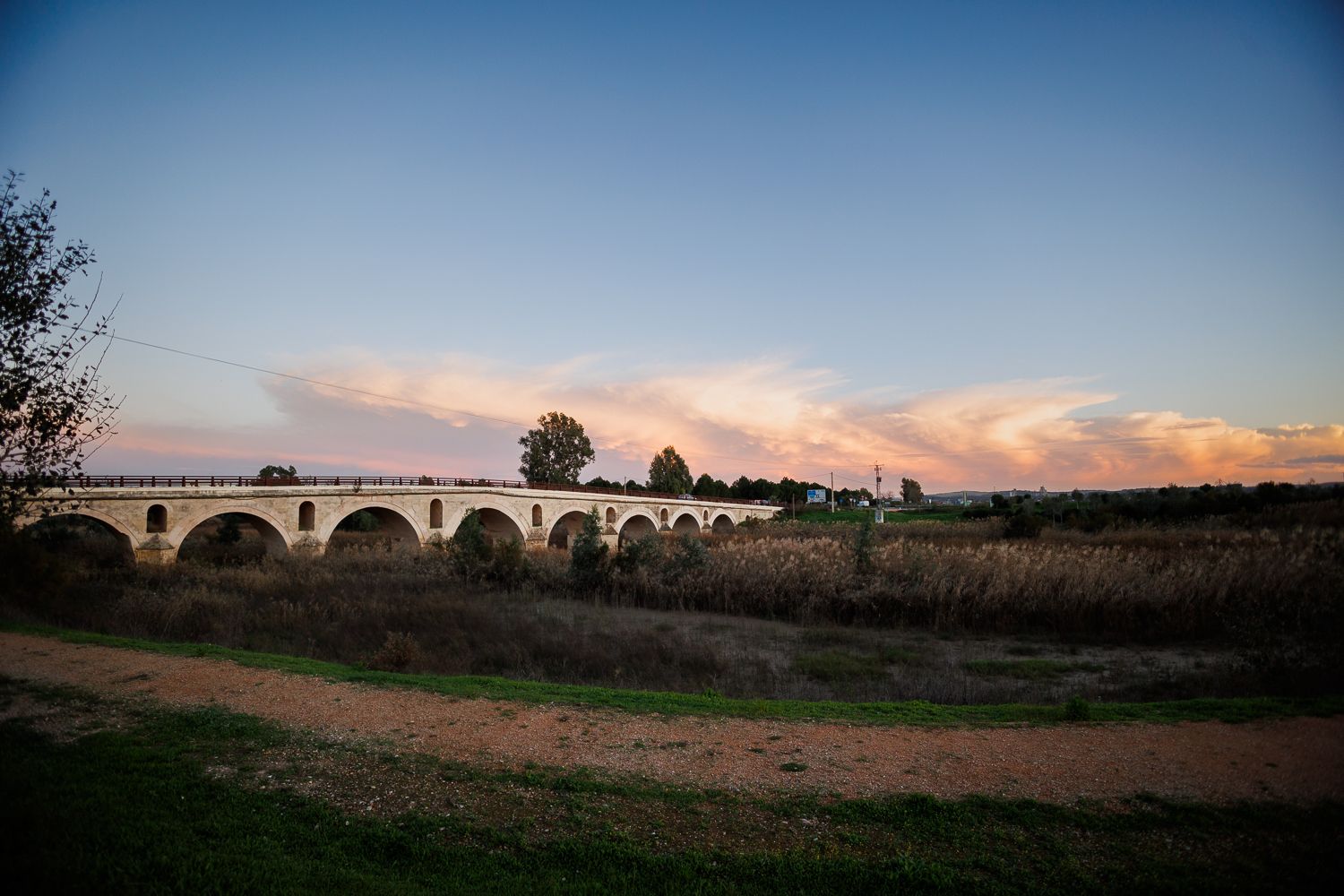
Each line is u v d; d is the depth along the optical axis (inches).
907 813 322.0
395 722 443.8
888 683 694.5
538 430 4330.7
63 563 1169.4
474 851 295.4
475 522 1657.2
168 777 360.5
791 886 272.7
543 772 366.3
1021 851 293.0
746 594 1202.0
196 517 1696.6
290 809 330.3
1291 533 1445.6
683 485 5108.3
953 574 1128.2
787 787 350.6
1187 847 295.1
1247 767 370.9
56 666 577.3
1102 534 1969.7
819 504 5792.3
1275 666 621.6
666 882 274.7
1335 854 287.4
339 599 1157.1
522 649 818.2
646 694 523.5
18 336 407.5
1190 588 973.8
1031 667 768.3
